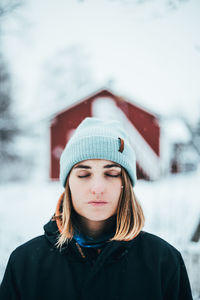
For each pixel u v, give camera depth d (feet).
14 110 65.10
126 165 4.03
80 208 3.70
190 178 35.40
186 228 13.30
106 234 4.01
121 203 4.04
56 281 3.65
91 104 40.81
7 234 15.94
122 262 3.78
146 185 32.01
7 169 57.26
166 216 16.37
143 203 21.54
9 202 26.48
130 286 3.64
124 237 3.75
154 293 3.64
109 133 4.07
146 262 3.85
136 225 3.97
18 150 61.21
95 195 3.59
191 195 24.07
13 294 3.73
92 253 3.76
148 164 36.42
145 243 4.08
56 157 41.55
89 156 3.86
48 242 4.00
